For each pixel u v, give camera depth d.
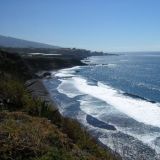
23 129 10.15
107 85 69.25
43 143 9.40
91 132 26.67
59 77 84.25
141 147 23.23
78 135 14.03
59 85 63.97
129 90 61.09
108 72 111.19
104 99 45.06
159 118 32.72
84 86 63.41
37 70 97.44
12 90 18.44
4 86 18.88
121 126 29.27
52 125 12.66
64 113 34.66
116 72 111.31
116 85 70.06
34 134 9.92
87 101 43.09
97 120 31.52
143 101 44.19
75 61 147.50
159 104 41.94
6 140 8.83
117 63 178.88
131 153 21.84
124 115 34.06
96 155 12.21
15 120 11.81
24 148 8.59
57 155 8.69
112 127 28.80
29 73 67.38
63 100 43.47
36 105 16.78
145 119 32.22
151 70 117.88
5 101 16.50
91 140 14.84
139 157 21.09
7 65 52.97
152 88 63.84
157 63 173.12
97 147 13.70
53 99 43.75
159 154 21.98
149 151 22.48
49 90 54.44
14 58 64.31
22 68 64.94
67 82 71.44
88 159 9.78
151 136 26.14
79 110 36.44
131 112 35.81
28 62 101.25
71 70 117.06
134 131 27.50
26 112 15.18
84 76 92.94
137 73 105.12
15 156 8.27
